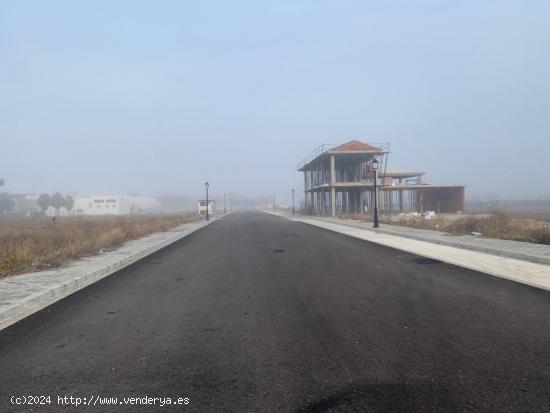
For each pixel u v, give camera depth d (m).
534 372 4.31
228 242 19.62
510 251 13.00
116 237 19.30
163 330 5.99
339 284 9.02
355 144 48.84
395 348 5.05
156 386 4.12
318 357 4.79
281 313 6.76
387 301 7.43
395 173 57.50
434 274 10.08
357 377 4.23
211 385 4.11
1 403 3.83
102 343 5.46
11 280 9.69
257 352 5.00
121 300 8.01
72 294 8.70
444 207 52.44
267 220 44.97
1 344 5.52
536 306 6.94
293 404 3.70
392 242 18.11
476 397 3.78
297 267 11.55
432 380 4.14
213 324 6.23
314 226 31.67
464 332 5.62
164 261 13.58
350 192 55.94
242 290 8.64
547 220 25.19
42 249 14.08
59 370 4.57
